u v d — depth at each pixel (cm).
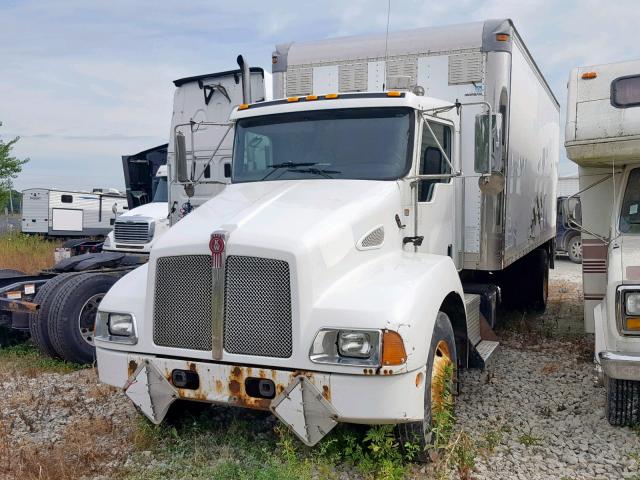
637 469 434
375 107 546
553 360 720
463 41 655
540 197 973
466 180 655
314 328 396
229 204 489
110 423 518
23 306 741
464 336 530
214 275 415
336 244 427
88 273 759
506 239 699
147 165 1512
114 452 471
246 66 768
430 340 418
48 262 1536
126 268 807
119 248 1195
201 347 427
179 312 433
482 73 648
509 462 446
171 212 1027
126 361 450
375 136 542
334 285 421
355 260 445
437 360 458
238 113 601
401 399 390
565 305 1128
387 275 441
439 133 599
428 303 423
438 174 564
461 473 414
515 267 994
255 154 583
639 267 481
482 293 677
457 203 650
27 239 2159
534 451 466
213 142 1005
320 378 391
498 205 657
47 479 425
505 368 686
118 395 603
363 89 699
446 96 663
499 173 530
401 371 387
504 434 498
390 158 531
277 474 388
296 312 398
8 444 488
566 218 629
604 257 617
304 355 395
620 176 596
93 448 476
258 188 532
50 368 719
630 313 464
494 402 575
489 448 465
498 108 646
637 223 562
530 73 828
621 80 564
